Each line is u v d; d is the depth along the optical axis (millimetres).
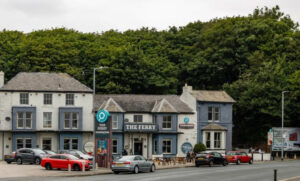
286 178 41781
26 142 65938
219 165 59812
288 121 82188
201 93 75875
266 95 81938
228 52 92562
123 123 68938
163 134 70500
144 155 69562
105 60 89500
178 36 106688
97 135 51375
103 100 70875
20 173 43188
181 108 72812
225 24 98938
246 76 86562
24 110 65875
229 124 76000
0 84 67062
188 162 63719
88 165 47125
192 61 97125
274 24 98062
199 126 74000
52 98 67125
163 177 40625
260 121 85438
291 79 82188
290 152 80688
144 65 89062
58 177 40250
